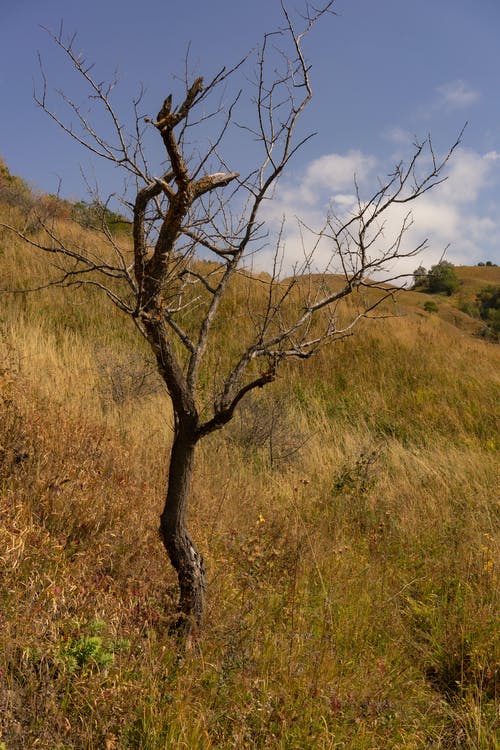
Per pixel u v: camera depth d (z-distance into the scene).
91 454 5.41
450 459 8.73
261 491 6.76
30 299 12.13
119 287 13.05
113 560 4.00
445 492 7.38
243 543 4.80
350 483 7.24
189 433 3.41
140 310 3.13
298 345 3.51
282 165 3.29
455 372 13.73
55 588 3.29
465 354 15.27
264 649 3.72
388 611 4.61
